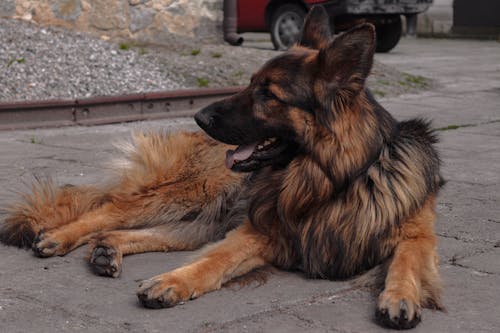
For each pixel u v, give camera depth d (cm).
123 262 266
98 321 231
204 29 697
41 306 238
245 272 255
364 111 250
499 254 272
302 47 264
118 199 281
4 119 444
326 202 252
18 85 495
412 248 249
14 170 353
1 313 235
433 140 268
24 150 388
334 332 227
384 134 255
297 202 253
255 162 254
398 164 255
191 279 242
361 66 244
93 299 242
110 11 642
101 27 640
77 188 286
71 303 240
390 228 252
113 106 479
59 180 338
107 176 288
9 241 277
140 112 490
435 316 235
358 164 249
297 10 868
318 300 243
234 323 231
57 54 548
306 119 248
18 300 241
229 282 251
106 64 554
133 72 554
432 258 247
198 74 574
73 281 252
